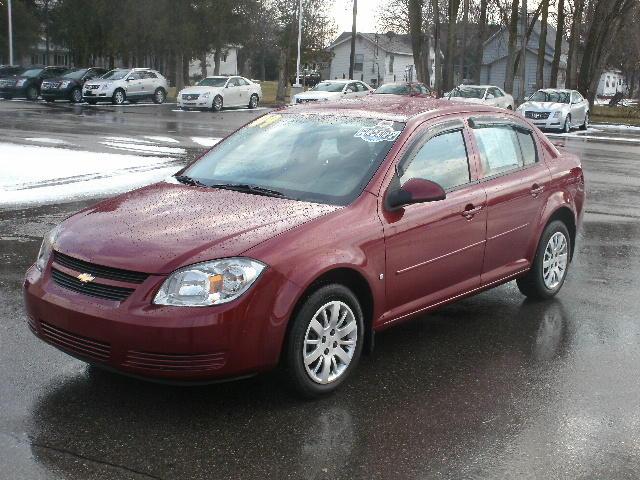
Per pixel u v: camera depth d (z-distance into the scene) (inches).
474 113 224.8
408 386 179.6
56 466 136.6
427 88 1253.7
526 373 189.9
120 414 159.0
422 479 136.9
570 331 223.8
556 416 165.0
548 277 252.1
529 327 226.7
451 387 179.8
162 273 151.7
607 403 172.6
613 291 268.5
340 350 173.0
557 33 1850.4
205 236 161.5
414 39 1648.6
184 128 919.0
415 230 189.2
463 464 142.7
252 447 146.6
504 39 2731.3
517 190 228.2
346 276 173.6
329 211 175.2
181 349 148.7
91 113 1143.0
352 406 167.3
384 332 219.5
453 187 206.5
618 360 200.5
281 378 164.7
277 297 156.3
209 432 152.2
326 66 2962.6
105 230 168.4
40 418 155.9
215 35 1748.3
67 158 576.7
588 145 885.2
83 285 157.6
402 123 202.5
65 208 386.0
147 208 180.5
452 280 207.5
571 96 1148.5
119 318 149.7
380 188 185.3
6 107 1211.2
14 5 1930.4
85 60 1882.4
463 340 213.9
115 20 1726.1
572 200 257.0
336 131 207.0
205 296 150.5
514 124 240.5
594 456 147.2
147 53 1860.2
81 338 156.5
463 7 1941.4
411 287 192.1
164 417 158.4
